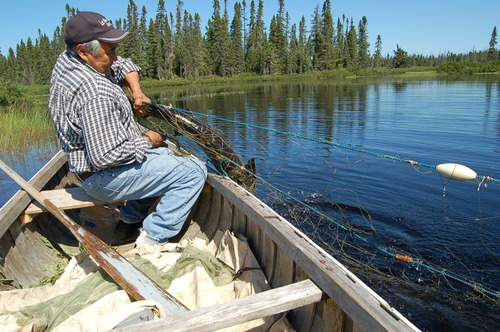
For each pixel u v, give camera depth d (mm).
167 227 3027
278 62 71250
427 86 28312
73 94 2496
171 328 1547
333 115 13289
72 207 3031
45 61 62469
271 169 6703
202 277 2461
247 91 30938
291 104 17734
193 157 3629
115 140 2539
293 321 2154
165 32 66312
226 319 1605
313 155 7617
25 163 8812
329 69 73062
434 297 3211
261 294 1771
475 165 6570
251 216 2637
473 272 3535
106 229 3676
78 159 2678
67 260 3195
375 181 5906
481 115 11867
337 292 1665
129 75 3330
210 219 3545
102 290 2264
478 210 4770
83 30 2461
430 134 9203
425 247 3992
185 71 65312
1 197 6469
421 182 5785
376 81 40906
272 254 2535
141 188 2889
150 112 3496
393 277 3490
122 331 1532
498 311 3037
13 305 2279
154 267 2660
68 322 1944
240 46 71000
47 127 12414
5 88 16047
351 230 4402
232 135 9852
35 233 3189
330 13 72000
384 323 1380
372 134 9500
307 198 5359
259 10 79938
